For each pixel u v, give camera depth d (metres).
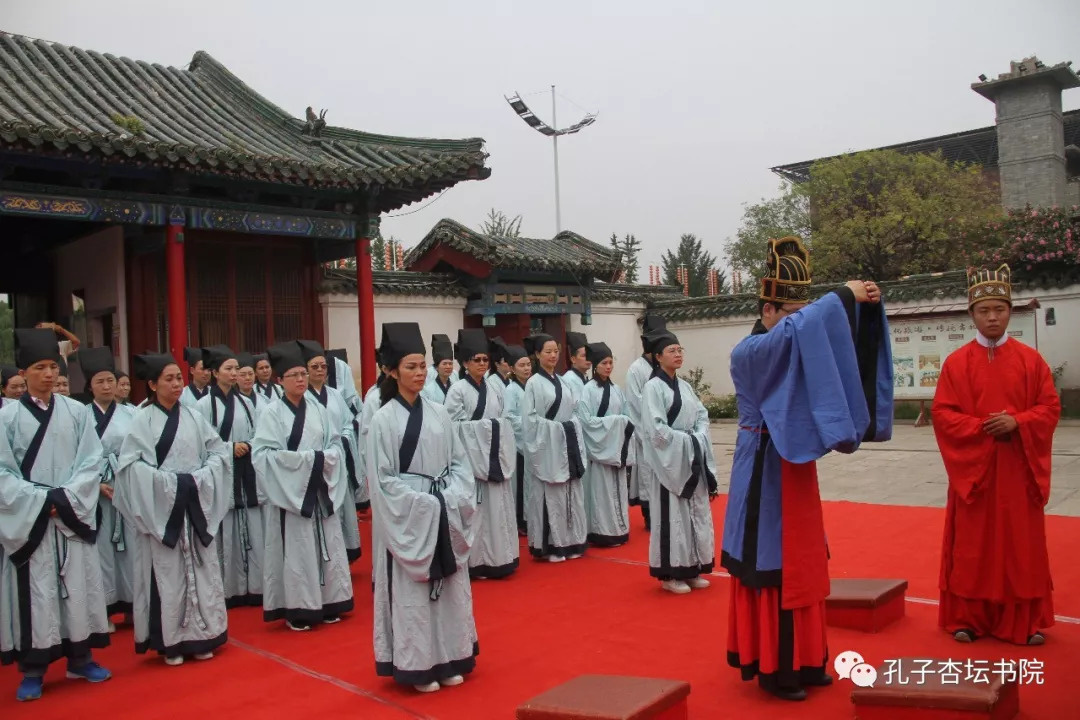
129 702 5.11
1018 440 5.14
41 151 9.47
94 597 5.52
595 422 8.45
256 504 7.21
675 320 21.00
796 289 4.66
